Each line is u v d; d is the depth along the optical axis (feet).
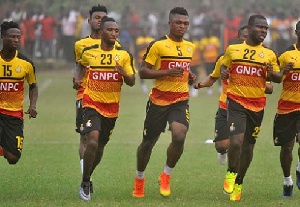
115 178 106.01
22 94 89.35
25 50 311.68
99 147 91.97
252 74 89.25
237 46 89.86
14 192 94.73
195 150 132.36
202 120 173.88
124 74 87.97
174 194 94.22
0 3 339.57
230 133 88.63
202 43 242.17
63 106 205.16
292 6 390.42
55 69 316.60
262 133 155.02
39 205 84.89
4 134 88.99
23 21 310.04
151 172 111.14
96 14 98.32
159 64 90.79
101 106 88.99
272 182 103.60
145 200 89.30
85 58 89.45
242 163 90.38
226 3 411.75
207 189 98.02
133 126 162.71
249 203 87.35
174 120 89.45
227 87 94.94
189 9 418.10
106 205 85.10
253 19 89.15
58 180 103.81
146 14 365.81
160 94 90.38
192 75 91.71
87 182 88.58
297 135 90.89
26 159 122.21
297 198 92.32
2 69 88.07
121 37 314.96
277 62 90.38
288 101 92.02
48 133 153.17
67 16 318.65
